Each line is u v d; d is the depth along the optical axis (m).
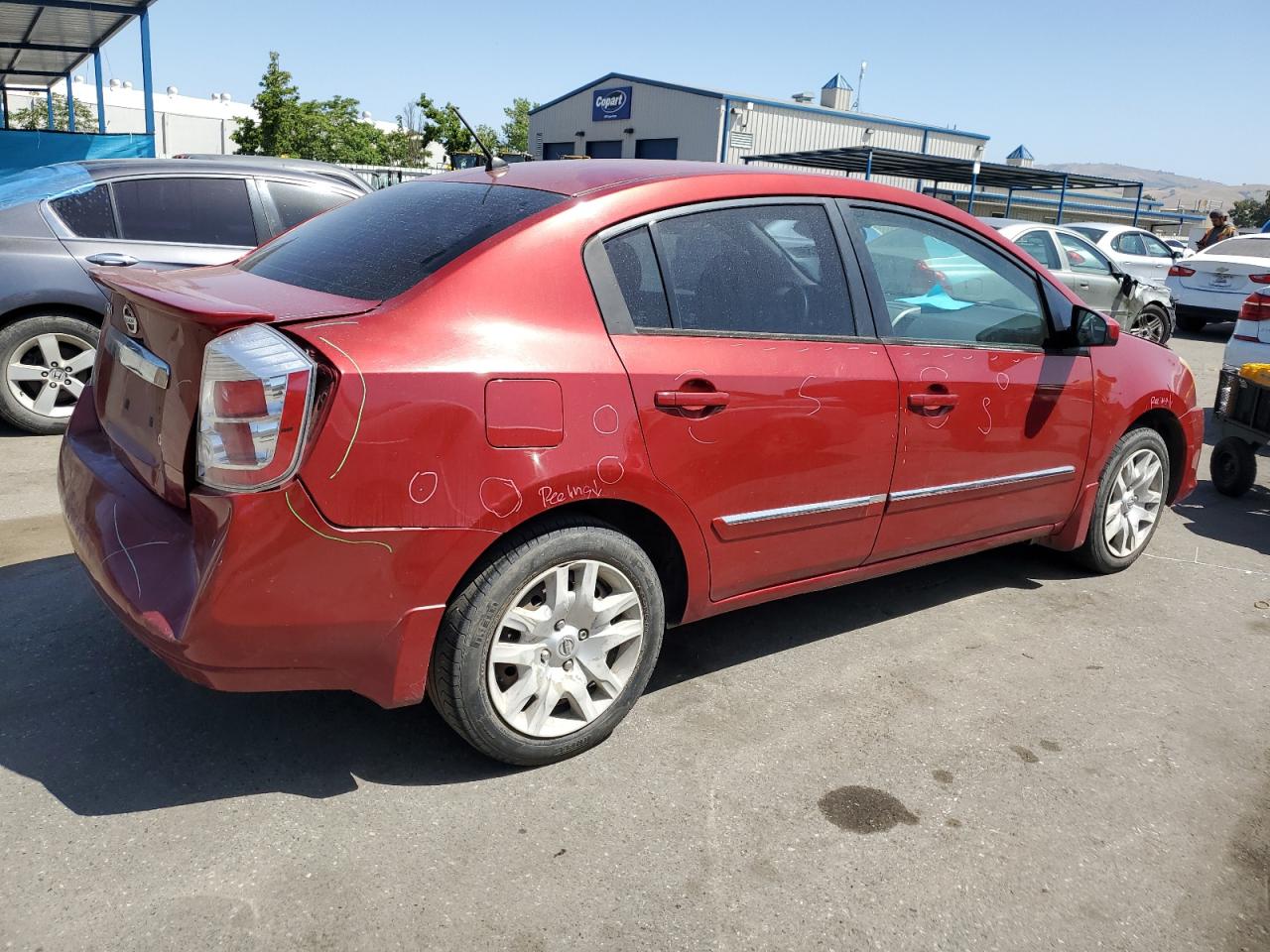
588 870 2.42
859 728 3.15
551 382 2.58
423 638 2.51
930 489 3.55
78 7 13.62
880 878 2.46
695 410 2.84
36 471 5.31
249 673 2.39
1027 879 2.50
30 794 2.57
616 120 33.59
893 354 3.38
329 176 6.92
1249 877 2.56
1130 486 4.54
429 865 2.40
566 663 2.79
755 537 3.12
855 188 3.44
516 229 2.71
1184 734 3.24
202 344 2.36
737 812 2.68
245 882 2.31
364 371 2.33
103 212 6.11
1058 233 10.99
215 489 2.32
